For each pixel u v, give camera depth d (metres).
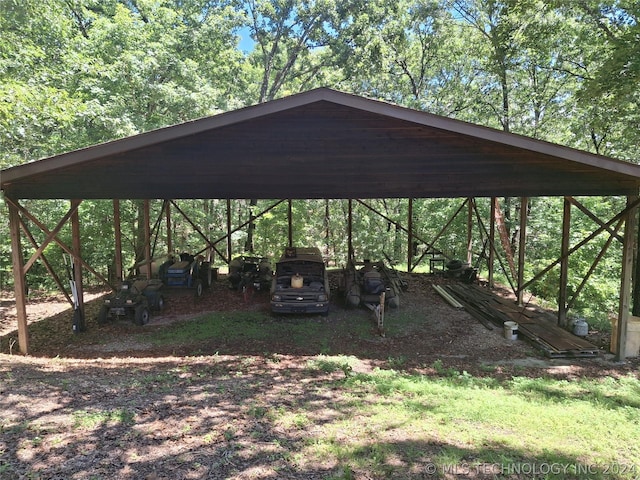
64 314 12.05
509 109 21.67
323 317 11.20
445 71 26.33
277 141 8.32
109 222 15.94
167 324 10.62
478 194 8.42
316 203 23.97
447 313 11.77
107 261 16.53
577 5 13.15
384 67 25.75
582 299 14.85
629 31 11.09
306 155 8.34
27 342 8.54
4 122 9.21
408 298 13.42
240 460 3.79
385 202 24.69
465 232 21.47
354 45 26.92
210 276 14.99
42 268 15.75
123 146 7.52
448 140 8.30
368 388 6.29
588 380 7.32
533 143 7.48
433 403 5.59
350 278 12.78
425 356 8.60
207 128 7.48
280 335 9.69
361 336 9.75
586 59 15.80
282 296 10.77
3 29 11.16
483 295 13.56
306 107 8.22
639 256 11.73
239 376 6.84
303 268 11.74
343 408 5.25
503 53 18.91
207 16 23.55
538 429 4.83
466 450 4.16
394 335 9.88
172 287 13.19
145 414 4.80
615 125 14.28
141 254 16.41
